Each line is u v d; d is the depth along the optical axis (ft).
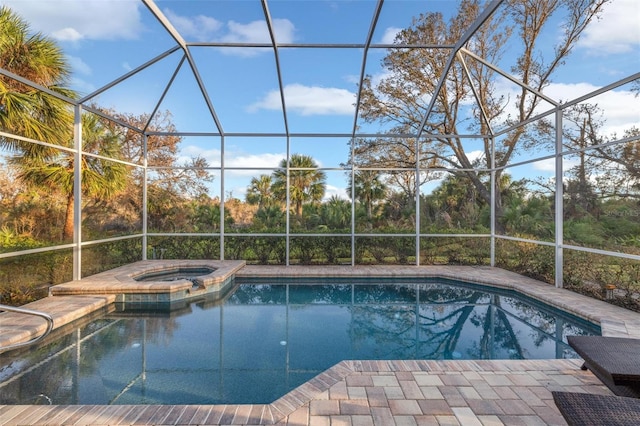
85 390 10.75
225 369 12.47
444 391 9.42
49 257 19.44
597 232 18.78
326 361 13.33
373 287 25.03
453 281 25.68
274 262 30.09
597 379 10.18
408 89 36.35
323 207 30.91
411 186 31.19
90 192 23.34
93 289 19.17
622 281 17.25
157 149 34.65
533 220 24.59
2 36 17.52
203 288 22.04
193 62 21.83
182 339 15.30
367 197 31.04
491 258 29.50
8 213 17.58
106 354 13.57
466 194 30.78
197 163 31.99
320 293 23.56
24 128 18.02
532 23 31.12
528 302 20.65
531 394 9.30
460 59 22.54
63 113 20.15
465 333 16.55
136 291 19.69
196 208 30.76
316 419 8.06
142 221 29.89
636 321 14.84
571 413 6.29
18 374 11.78
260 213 30.78
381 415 8.23
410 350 14.52
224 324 17.43
